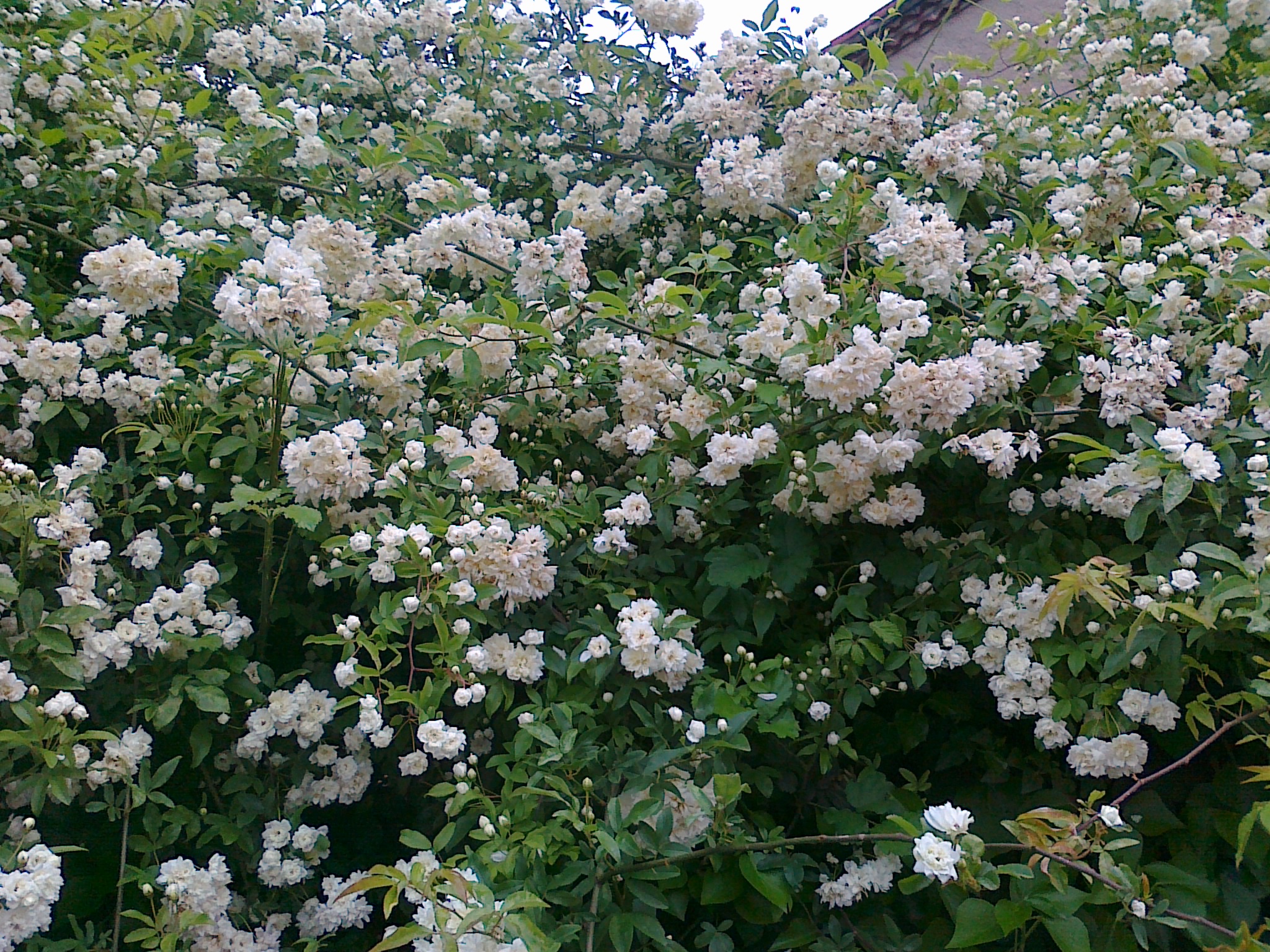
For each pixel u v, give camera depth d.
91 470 2.25
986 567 2.38
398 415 2.50
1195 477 1.88
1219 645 1.94
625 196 3.24
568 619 2.29
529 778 1.91
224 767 2.25
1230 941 1.87
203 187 3.15
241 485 2.11
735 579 2.37
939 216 2.43
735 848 1.80
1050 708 2.10
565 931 1.57
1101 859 1.53
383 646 1.96
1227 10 3.53
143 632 2.06
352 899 2.08
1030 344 2.29
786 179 3.06
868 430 2.29
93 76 3.03
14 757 1.87
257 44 3.69
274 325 2.11
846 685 2.25
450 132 3.67
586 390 2.64
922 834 1.55
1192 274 2.46
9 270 2.51
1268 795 2.07
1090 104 3.66
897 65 5.84
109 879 2.02
